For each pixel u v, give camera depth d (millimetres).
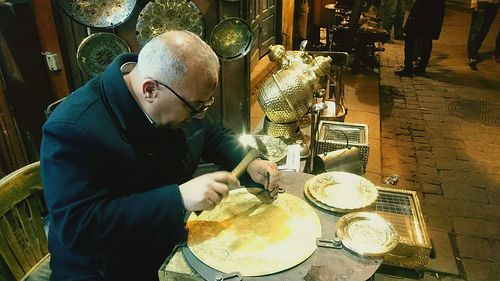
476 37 6598
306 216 1394
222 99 2877
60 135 1199
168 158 1444
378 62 6809
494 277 2631
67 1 2373
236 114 2949
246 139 2229
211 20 2627
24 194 1668
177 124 1285
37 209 1755
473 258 2793
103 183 1289
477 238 2992
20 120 2590
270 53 2387
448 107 5305
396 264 2246
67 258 1454
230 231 1312
